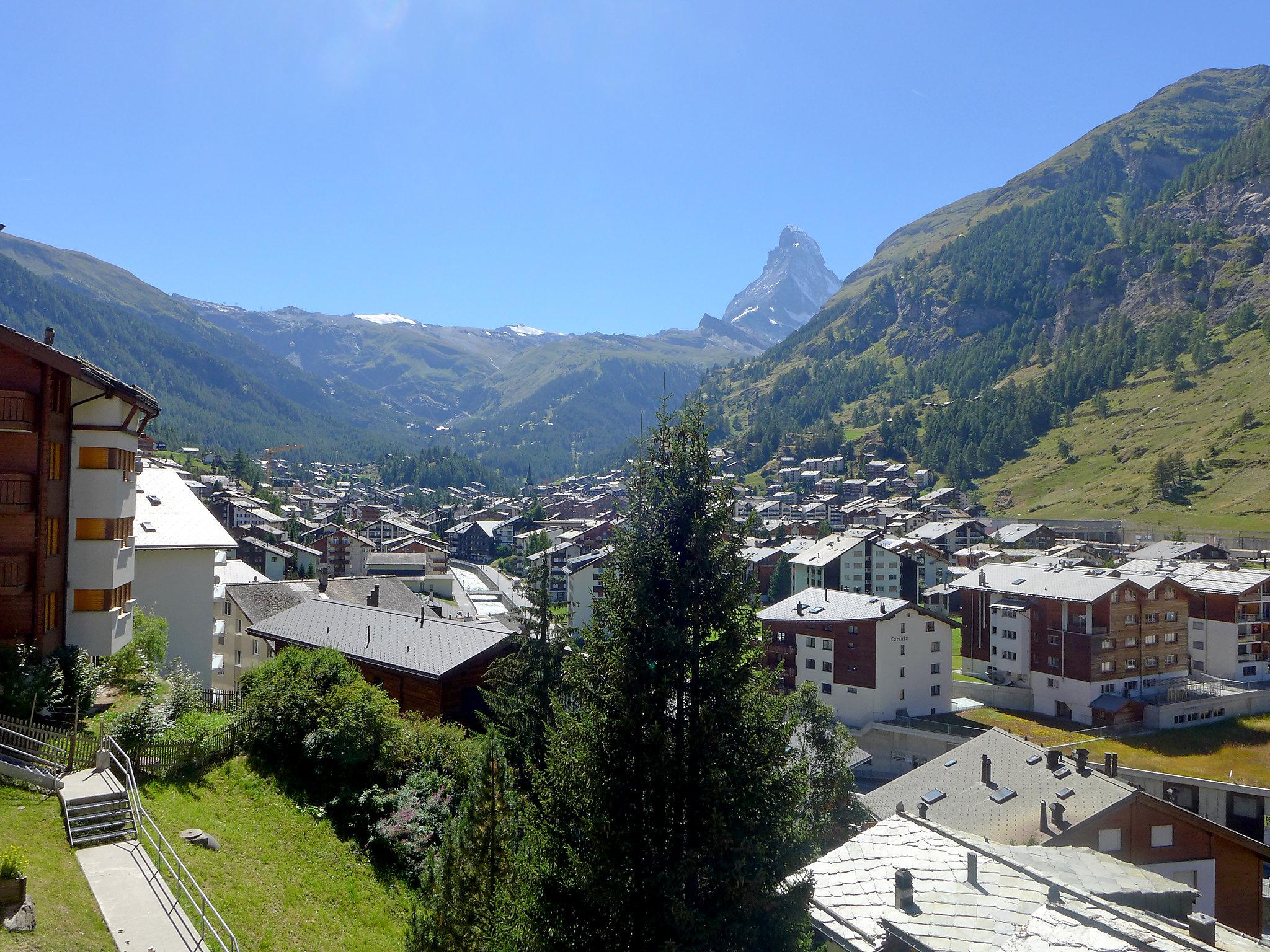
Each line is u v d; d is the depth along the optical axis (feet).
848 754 135.44
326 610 186.50
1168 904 65.82
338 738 111.45
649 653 63.93
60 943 58.08
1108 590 292.40
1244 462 637.71
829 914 64.59
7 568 110.22
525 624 120.98
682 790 61.00
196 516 197.36
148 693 126.93
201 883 79.00
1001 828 132.05
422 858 98.27
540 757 107.55
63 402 119.65
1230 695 287.69
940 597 455.63
